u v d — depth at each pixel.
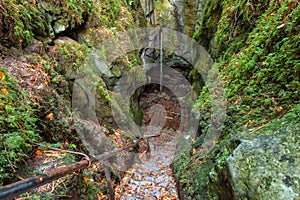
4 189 0.94
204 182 2.44
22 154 1.81
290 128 1.38
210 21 5.85
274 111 2.10
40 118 2.36
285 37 2.56
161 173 4.26
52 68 3.10
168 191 3.46
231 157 1.47
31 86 2.46
